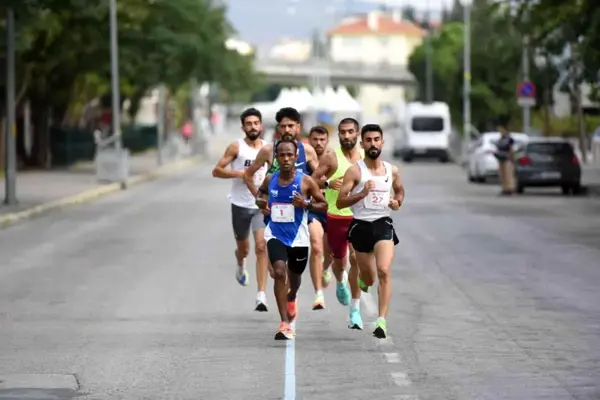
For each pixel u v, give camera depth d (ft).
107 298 120.57
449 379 79.61
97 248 173.68
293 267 96.02
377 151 94.53
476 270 143.02
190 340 95.61
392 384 78.13
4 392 76.43
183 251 167.63
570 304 114.73
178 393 75.92
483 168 352.90
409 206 258.98
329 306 114.32
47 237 193.47
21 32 300.40
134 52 391.24
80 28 369.91
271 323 104.12
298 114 102.63
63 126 486.38
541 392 75.20
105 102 624.18
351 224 96.43
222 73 542.16
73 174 395.75
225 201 284.00
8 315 109.50
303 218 96.02
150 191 329.31
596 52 254.27
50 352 90.48
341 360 86.69
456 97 550.36
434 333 98.48
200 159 581.53
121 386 78.18
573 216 228.84
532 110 505.66
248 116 113.91
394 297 120.37
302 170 104.27
